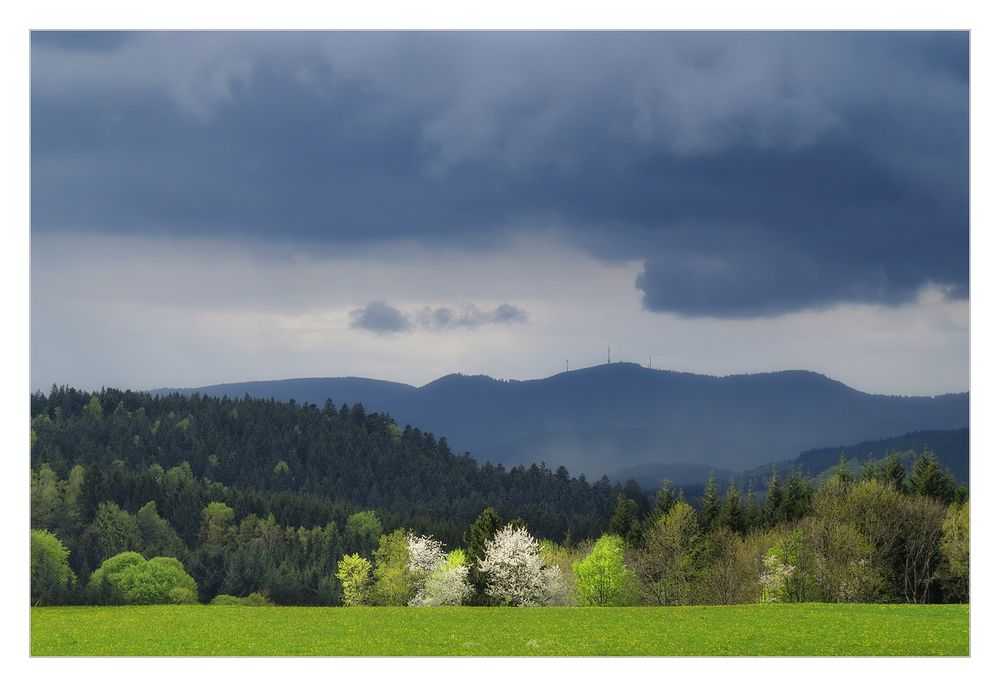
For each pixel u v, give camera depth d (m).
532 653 50.62
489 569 84.19
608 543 97.38
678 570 95.62
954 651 48.88
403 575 108.12
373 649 53.00
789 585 82.25
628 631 56.75
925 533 84.94
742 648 50.16
